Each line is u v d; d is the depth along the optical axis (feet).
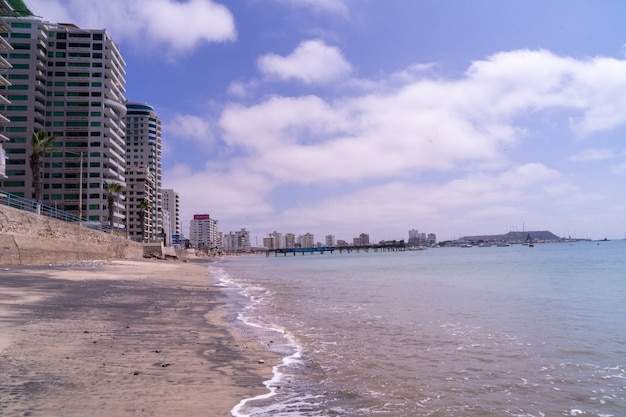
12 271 91.30
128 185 597.52
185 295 75.05
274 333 42.70
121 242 226.58
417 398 23.88
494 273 172.76
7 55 369.91
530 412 22.26
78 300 55.88
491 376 28.71
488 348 37.37
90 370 24.26
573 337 42.75
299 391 24.09
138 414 18.34
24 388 20.63
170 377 24.26
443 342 39.73
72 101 397.60
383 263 342.23
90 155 392.68
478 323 51.31
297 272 215.72
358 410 21.56
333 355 33.78
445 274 172.55
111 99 426.51
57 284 73.87
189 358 29.25
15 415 17.33
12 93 367.04
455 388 25.89
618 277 139.64
